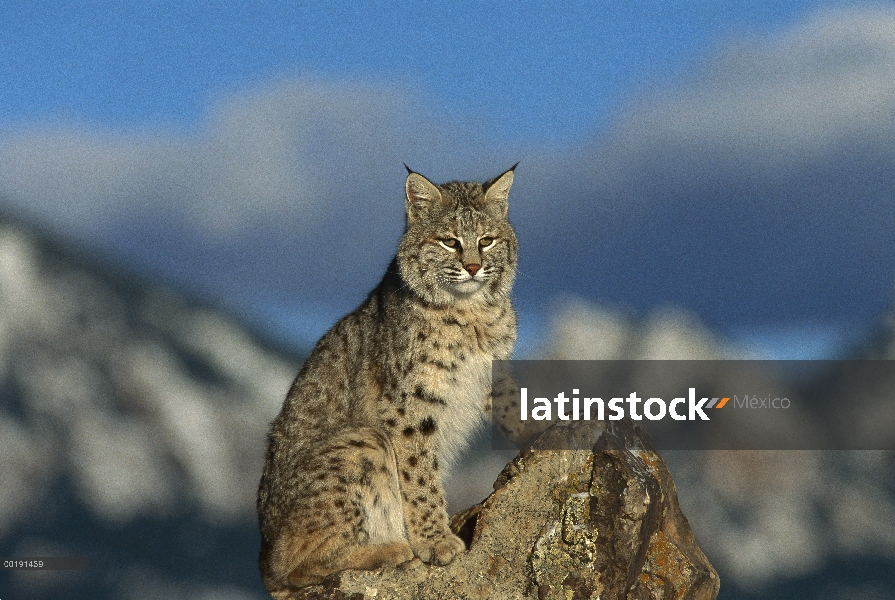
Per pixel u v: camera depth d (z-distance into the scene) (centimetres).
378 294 2917
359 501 2628
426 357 2730
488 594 2397
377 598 2484
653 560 2425
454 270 2756
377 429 2714
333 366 2880
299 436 2797
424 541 2647
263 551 2806
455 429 2830
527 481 2495
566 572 2323
